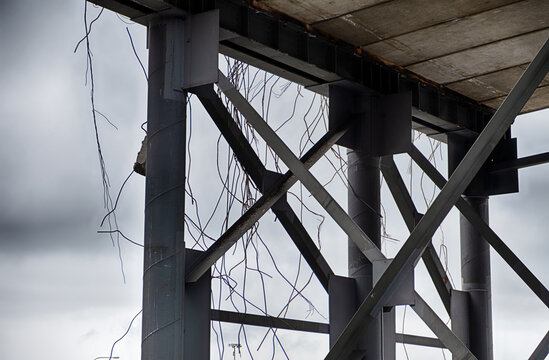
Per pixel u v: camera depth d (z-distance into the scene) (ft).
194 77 39.34
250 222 41.50
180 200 38.78
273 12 44.11
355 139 50.06
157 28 40.01
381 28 46.47
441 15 45.03
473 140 59.98
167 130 38.99
